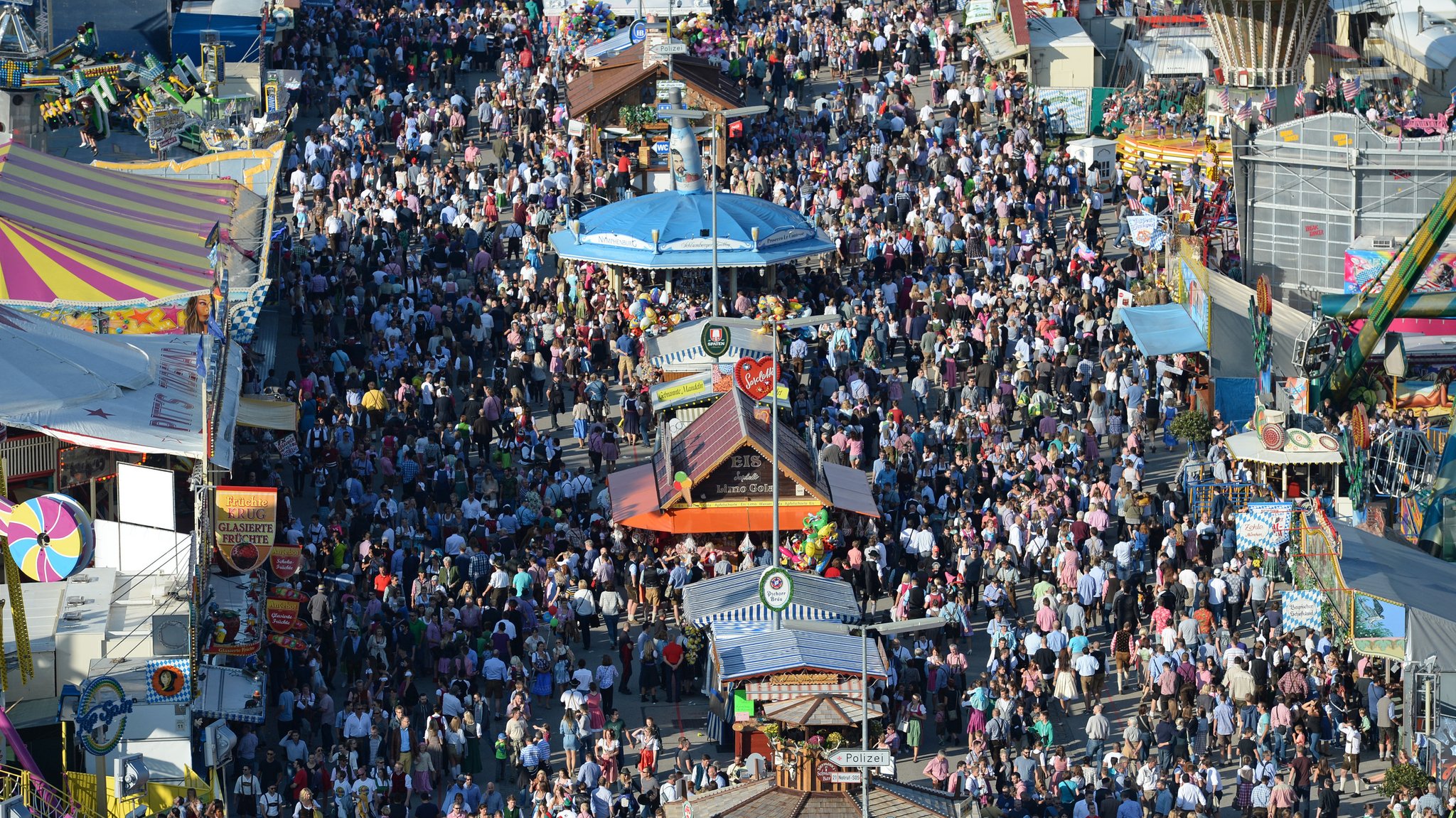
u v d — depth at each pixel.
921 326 174.12
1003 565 136.88
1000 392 163.62
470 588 128.38
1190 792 114.62
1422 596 124.50
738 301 176.88
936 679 124.81
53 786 101.94
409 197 195.25
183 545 112.38
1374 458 149.50
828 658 114.50
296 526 138.25
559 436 165.38
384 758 116.19
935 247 190.88
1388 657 124.25
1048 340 171.00
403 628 126.44
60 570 103.94
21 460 118.19
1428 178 189.75
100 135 193.50
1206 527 140.38
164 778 103.56
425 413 158.38
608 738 116.00
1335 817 115.50
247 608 116.62
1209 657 125.62
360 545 134.00
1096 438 159.38
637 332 171.00
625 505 141.62
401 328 171.25
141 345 132.50
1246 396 160.75
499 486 148.75
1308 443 147.75
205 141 198.50
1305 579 132.88
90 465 122.12
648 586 134.75
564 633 133.38
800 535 139.38
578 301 180.00
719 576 130.88
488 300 174.88
